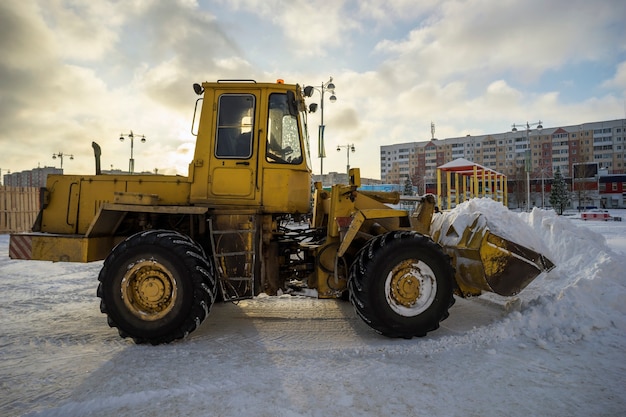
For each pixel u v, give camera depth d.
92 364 3.39
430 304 4.05
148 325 3.83
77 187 4.82
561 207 43.47
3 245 12.45
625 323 3.98
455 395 2.81
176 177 4.70
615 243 10.79
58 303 5.55
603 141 87.00
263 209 4.54
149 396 2.80
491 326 4.21
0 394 2.86
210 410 2.61
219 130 4.63
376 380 3.04
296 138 4.70
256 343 3.92
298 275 4.84
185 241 3.94
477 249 4.24
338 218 4.45
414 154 108.38
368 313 3.93
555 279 5.58
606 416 2.53
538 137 93.38
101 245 4.48
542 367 3.26
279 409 2.61
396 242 4.01
